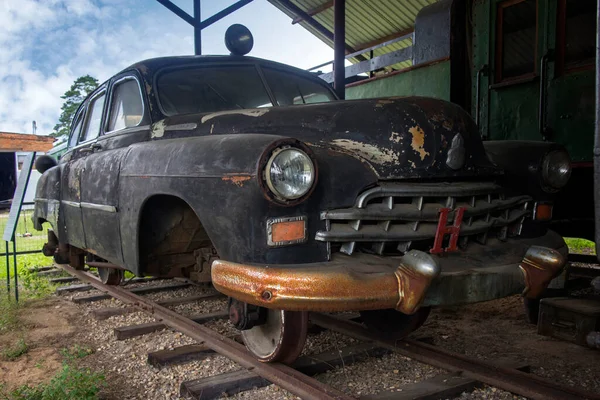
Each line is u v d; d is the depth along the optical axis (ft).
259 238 6.93
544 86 16.69
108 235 11.34
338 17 25.31
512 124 18.29
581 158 15.85
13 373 9.96
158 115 11.59
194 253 10.99
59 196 15.23
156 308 13.28
